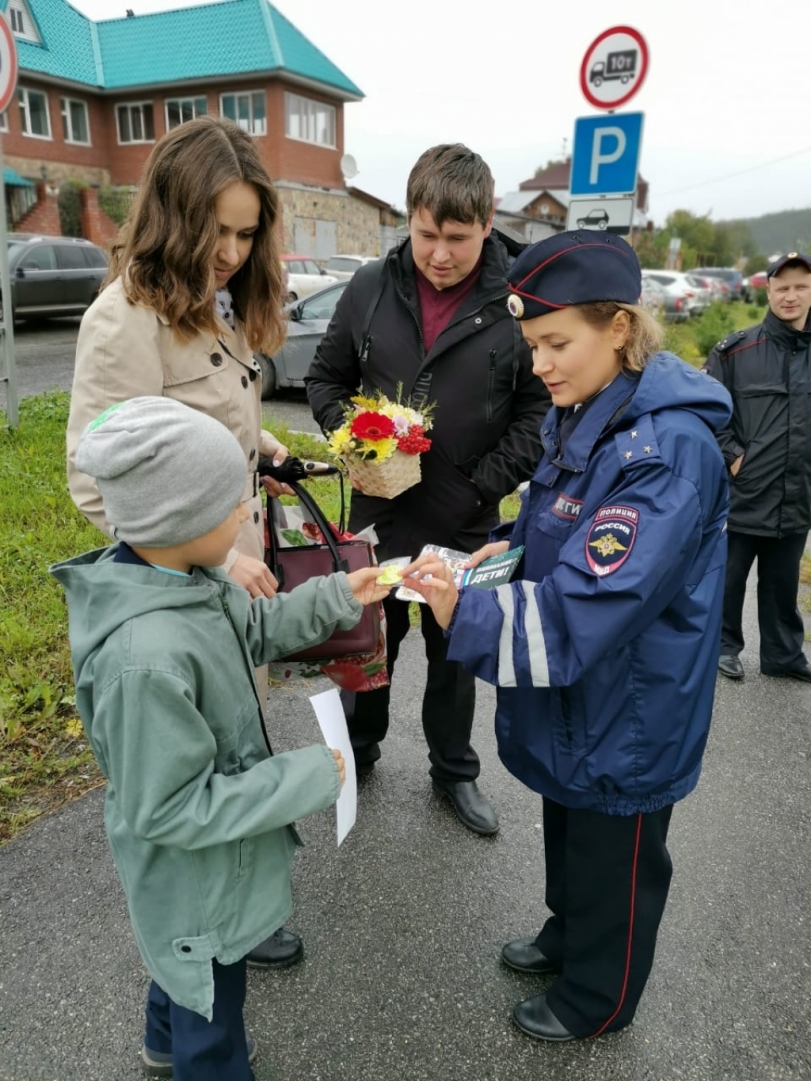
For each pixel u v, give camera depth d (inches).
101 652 47.9
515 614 55.7
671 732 59.1
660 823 63.8
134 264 65.6
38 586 146.9
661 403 54.8
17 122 903.7
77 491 65.9
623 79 197.6
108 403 64.8
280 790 50.4
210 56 927.7
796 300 131.0
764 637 150.1
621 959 67.2
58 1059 69.4
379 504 97.0
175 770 47.2
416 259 85.0
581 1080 69.9
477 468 91.7
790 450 134.7
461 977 80.0
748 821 107.7
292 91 922.7
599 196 209.2
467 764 103.8
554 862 76.6
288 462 86.1
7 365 227.6
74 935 81.5
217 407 70.9
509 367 88.0
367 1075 69.5
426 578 59.6
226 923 53.2
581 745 60.7
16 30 902.4
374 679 83.7
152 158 64.7
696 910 90.9
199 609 51.6
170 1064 66.6
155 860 51.4
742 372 139.3
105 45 991.0
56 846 92.8
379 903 89.1
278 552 82.0
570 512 60.4
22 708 114.0
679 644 57.8
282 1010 75.5
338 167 1013.2
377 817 103.1
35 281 501.0
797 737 130.1
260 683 81.0
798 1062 72.6
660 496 52.7
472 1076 69.9
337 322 98.0
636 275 56.2
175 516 47.7
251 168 66.0
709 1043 74.1
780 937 87.4
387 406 84.2
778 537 139.6
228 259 68.6
